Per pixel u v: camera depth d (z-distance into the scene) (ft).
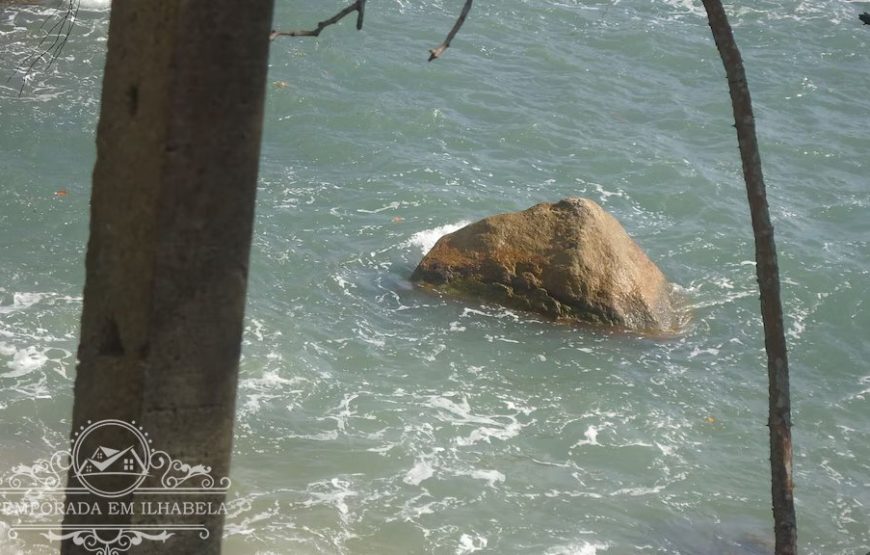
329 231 109.50
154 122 21.22
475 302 97.25
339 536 67.15
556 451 78.64
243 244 22.12
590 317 95.09
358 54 150.71
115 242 22.18
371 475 73.46
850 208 125.59
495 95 145.38
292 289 97.76
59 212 106.22
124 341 22.39
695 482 76.48
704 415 84.84
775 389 23.54
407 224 112.57
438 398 83.61
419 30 160.66
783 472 23.16
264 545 65.36
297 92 138.72
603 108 145.89
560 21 169.17
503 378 87.30
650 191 125.90
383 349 89.66
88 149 120.67
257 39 21.15
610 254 97.40
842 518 74.59
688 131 142.51
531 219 100.07
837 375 93.71
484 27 164.04
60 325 87.20
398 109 138.31
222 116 21.24
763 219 23.73
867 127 147.13
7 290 91.71
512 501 72.33
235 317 22.47
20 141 119.75
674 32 169.48
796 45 169.37
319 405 81.00
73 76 135.64
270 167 122.62
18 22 146.92
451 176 124.06
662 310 97.50
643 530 71.10
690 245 113.80
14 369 80.53
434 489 72.64
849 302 104.68
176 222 21.52
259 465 73.00
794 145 140.15
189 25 20.70
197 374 22.48
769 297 23.72
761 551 69.92
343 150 128.06
